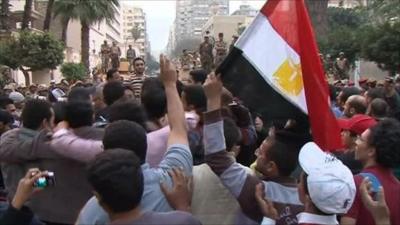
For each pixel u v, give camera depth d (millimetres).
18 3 51219
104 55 30938
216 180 3670
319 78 3873
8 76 27781
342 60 25844
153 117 4246
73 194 4105
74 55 60469
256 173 3793
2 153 4379
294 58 3859
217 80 3453
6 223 2980
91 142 3957
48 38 32969
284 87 3814
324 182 3039
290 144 3664
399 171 4512
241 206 3480
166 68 3615
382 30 30281
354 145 4758
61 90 17094
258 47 3857
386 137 3568
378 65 31062
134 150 3154
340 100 8633
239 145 5090
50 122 4652
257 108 3848
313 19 27453
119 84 5711
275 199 3484
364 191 3260
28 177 3053
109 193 2557
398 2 35188
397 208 3441
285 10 3893
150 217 2645
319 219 3113
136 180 2594
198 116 4711
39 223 3107
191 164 3463
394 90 11789
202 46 21656
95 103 6469
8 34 33438
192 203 3650
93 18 43156
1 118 6477
